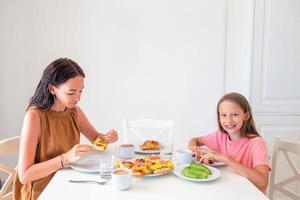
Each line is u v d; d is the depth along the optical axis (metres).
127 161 1.45
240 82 2.86
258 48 2.69
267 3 2.66
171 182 1.28
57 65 1.46
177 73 2.83
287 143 1.72
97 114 2.84
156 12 2.77
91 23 2.75
